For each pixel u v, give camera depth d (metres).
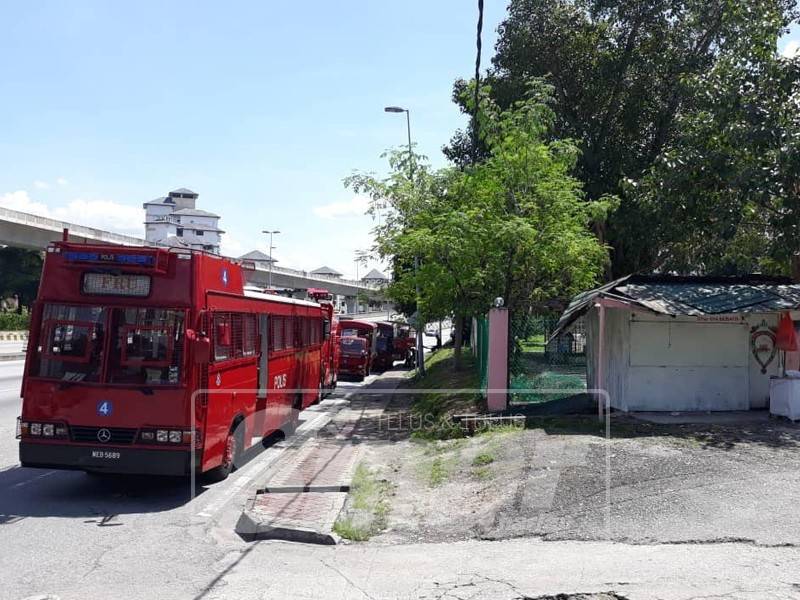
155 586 6.05
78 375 9.26
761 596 5.41
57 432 9.17
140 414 9.14
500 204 17.00
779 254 15.38
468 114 26.73
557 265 17.05
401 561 6.68
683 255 23.67
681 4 24.52
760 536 6.82
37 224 37.22
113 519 8.41
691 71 23.67
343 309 93.12
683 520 7.30
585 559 6.43
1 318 61.28
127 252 9.35
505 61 26.28
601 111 26.47
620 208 23.58
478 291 17.73
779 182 14.88
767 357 13.15
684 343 12.97
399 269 21.70
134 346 9.30
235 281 11.08
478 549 6.96
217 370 10.07
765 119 15.12
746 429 11.24
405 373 39.19
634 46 25.62
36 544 7.36
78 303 9.38
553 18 25.70
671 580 5.80
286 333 15.13
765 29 15.91
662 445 10.12
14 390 20.55
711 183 16.58
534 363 19.31
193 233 122.69
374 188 21.39
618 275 27.14
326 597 5.69
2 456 11.84
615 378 13.45
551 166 17.20
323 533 7.50
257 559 6.86
